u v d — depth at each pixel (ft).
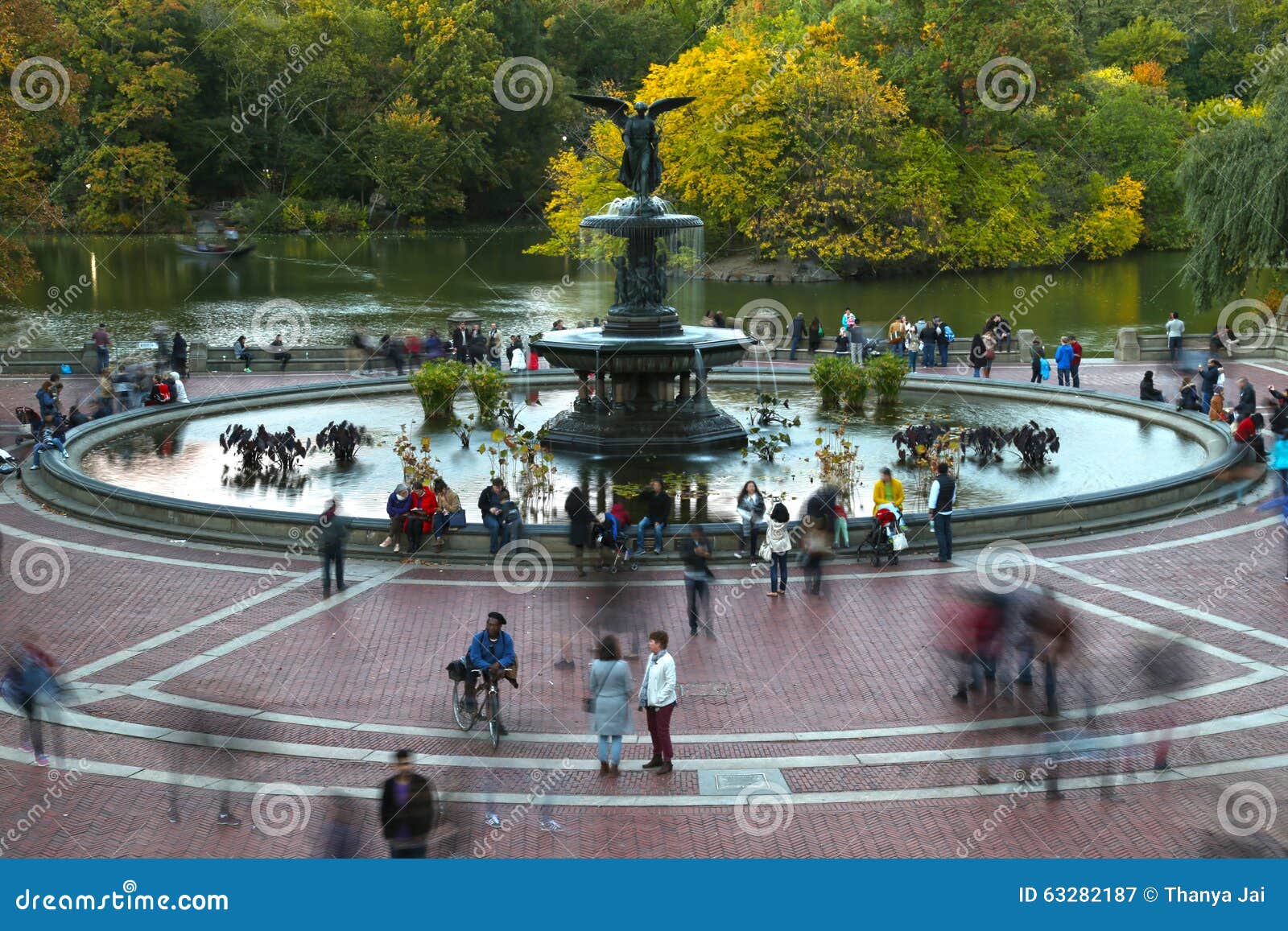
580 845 49.90
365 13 405.59
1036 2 331.16
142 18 371.56
